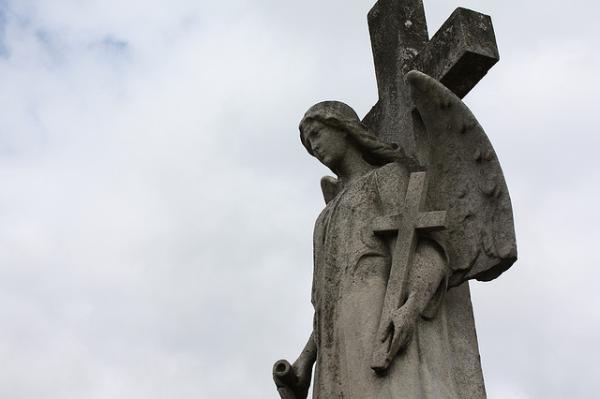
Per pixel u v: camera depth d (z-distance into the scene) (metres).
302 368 6.13
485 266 5.50
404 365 5.18
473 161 5.62
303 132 6.21
